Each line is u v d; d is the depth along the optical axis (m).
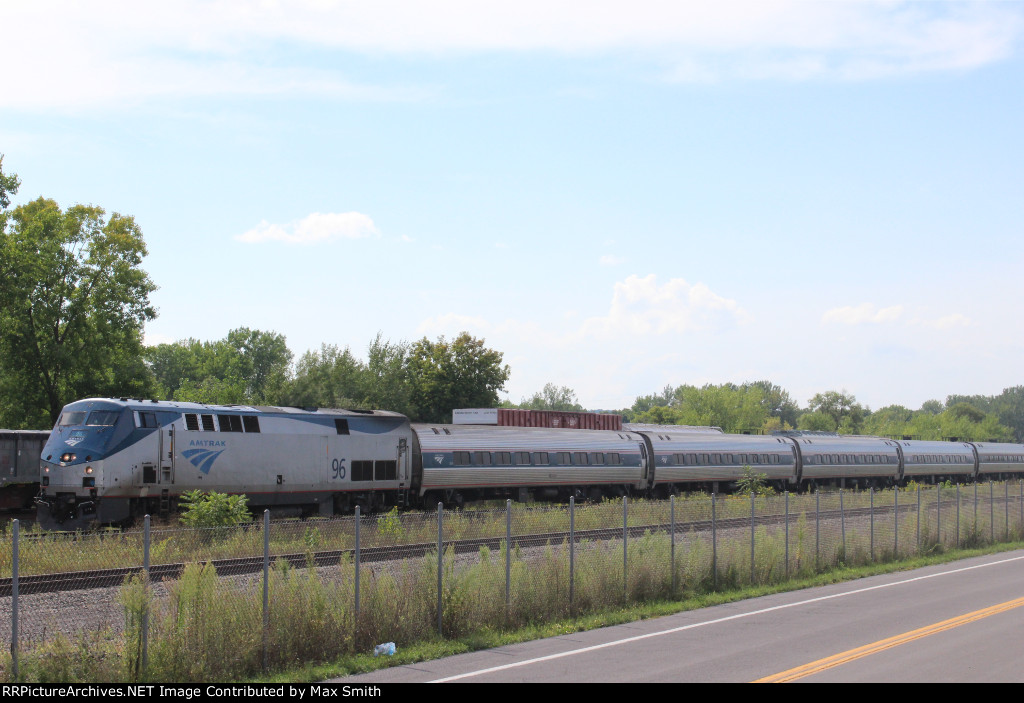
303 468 34.66
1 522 33.50
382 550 20.81
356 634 14.29
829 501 33.16
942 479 76.00
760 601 20.12
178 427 31.03
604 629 16.59
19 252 45.09
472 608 15.95
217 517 26.06
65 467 29.09
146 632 12.02
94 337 51.22
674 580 20.27
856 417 148.25
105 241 51.09
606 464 48.12
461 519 25.81
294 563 18.98
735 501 33.81
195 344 129.38
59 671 11.56
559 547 19.75
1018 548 33.66
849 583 23.41
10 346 50.03
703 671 12.93
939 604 19.44
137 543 18.59
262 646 13.08
